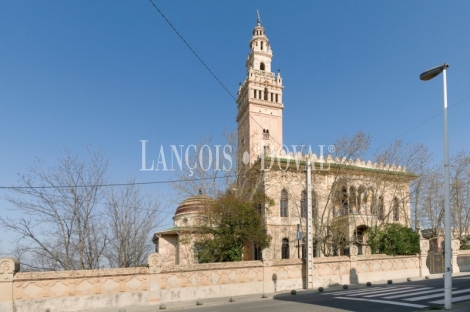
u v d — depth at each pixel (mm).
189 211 40562
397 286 23016
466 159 40906
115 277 20141
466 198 41312
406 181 40406
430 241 42031
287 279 25109
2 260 17844
